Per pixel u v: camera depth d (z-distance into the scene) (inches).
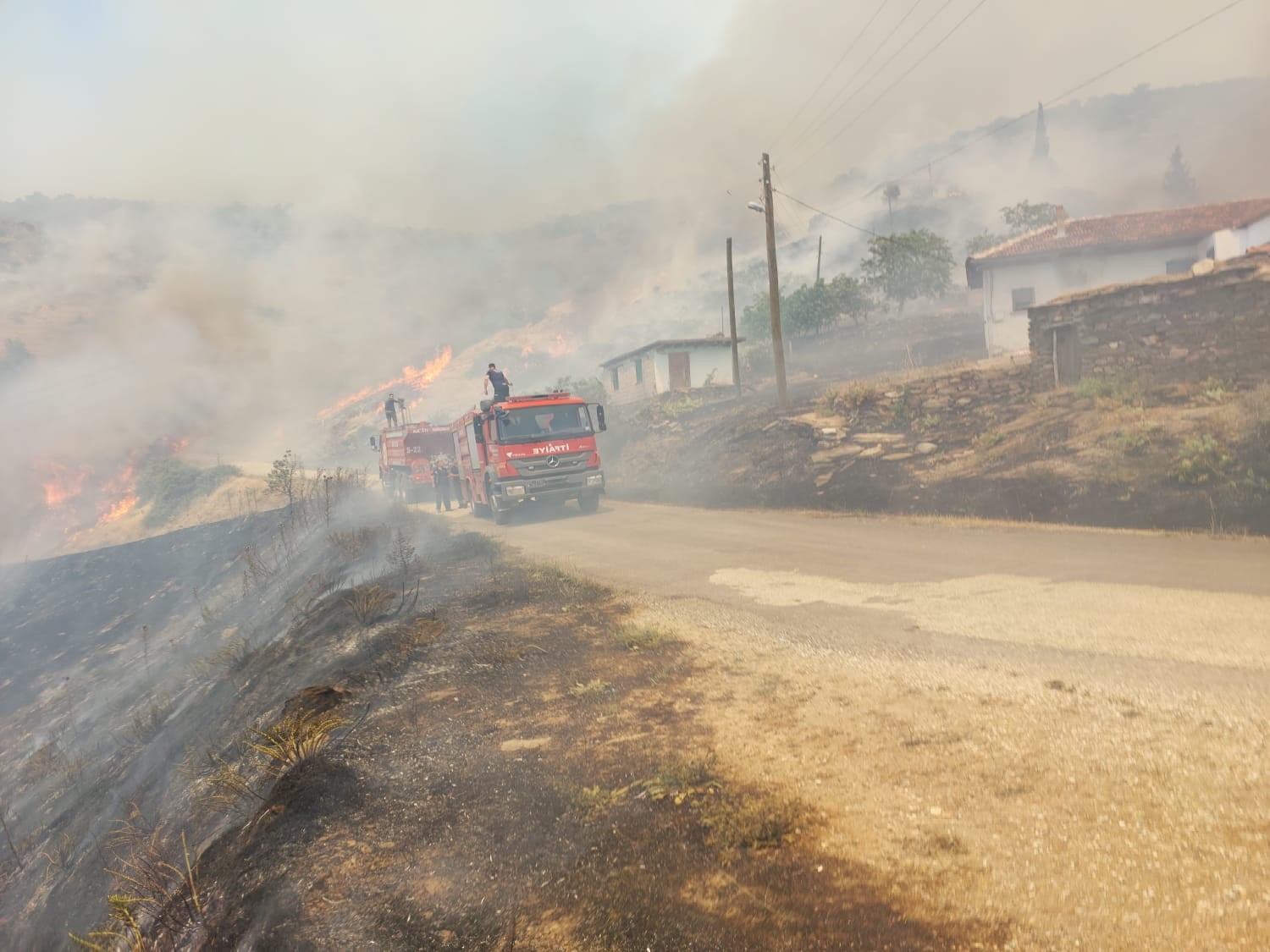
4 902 295.1
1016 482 538.9
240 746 268.5
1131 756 144.8
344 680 274.4
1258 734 147.4
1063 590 298.5
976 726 168.7
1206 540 378.3
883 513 597.0
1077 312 675.4
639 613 323.3
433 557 546.6
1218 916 96.2
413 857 143.7
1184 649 207.6
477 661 269.7
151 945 151.7
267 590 708.0
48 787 431.5
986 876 112.3
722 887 119.6
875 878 116.0
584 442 783.1
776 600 328.2
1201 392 570.6
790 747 169.2
